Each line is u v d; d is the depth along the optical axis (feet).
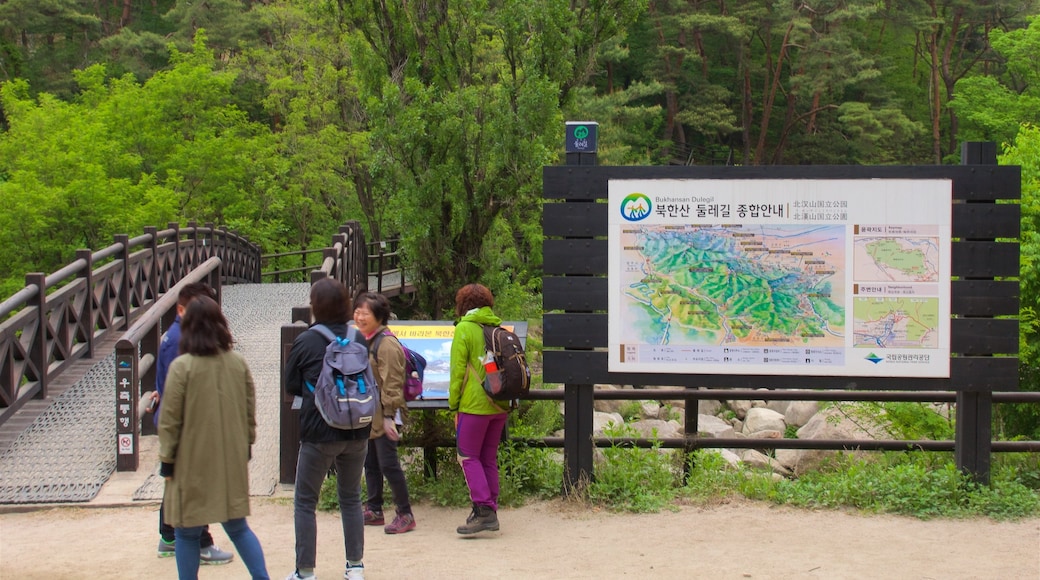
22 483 22.56
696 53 133.90
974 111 113.09
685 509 21.36
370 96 35.19
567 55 35.88
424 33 36.42
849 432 36.22
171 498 14.52
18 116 70.69
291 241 94.32
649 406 56.70
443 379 21.27
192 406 14.49
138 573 17.29
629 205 21.40
